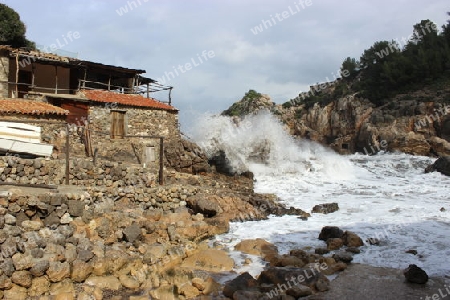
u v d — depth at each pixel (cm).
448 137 5378
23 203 1131
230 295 1038
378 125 6212
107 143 2669
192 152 2680
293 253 1313
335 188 2744
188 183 2161
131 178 1769
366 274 1170
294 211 1989
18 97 2773
